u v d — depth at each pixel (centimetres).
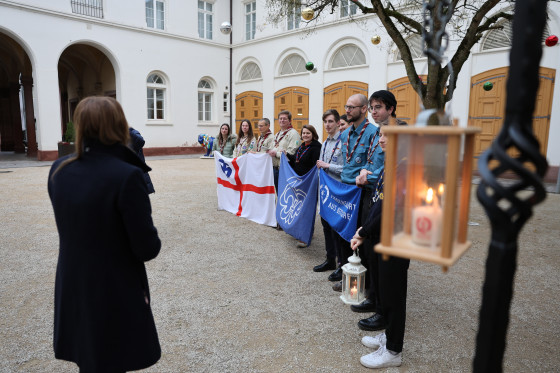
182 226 579
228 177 658
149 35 1667
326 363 248
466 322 301
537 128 995
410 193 102
